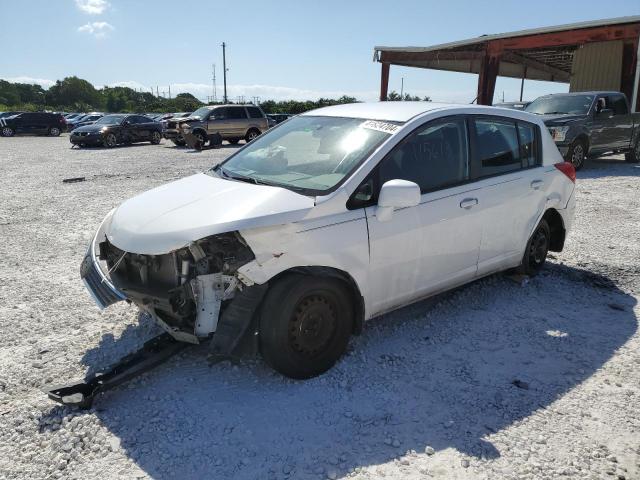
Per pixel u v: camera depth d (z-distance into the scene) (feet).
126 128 82.84
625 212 28.50
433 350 13.15
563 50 73.26
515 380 11.82
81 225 25.77
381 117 13.83
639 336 14.01
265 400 10.84
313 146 13.60
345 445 9.57
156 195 12.76
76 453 9.36
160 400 10.83
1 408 10.64
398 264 12.68
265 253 10.65
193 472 8.89
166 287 11.16
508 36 65.62
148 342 11.91
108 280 11.92
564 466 9.17
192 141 72.84
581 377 12.01
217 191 12.09
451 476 8.86
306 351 11.44
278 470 8.93
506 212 15.48
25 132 116.57
